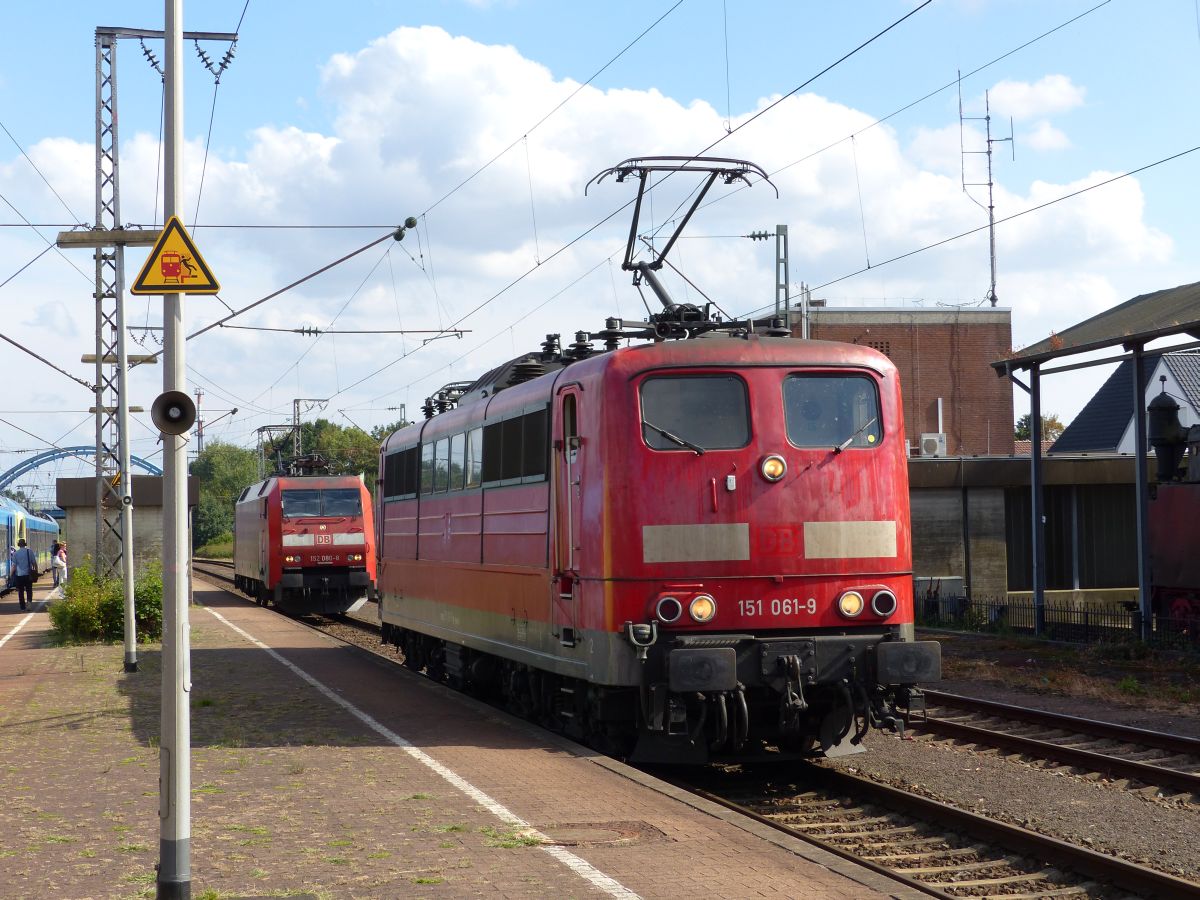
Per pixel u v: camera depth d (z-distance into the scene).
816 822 9.69
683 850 7.49
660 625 10.55
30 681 17.77
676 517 10.66
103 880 6.95
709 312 12.57
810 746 11.62
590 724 12.04
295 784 9.71
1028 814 9.66
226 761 10.84
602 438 10.88
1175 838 8.91
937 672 10.70
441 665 18.22
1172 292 24.77
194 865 7.23
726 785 11.21
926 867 8.37
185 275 6.84
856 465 10.98
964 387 57.31
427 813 8.57
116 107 26.55
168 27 7.00
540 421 12.52
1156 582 23.69
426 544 17.39
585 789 9.41
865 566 10.90
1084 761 11.39
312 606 32.59
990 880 7.98
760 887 6.69
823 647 10.63
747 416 10.89
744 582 10.65
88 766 10.73
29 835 8.09
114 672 18.84
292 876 6.96
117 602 23.88
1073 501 32.31
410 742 11.77
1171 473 25.61
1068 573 32.16
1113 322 24.23
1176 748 12.11
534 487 12.66
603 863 7.18
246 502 38.91
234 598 40.06
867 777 11.23
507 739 11.92
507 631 13.59
